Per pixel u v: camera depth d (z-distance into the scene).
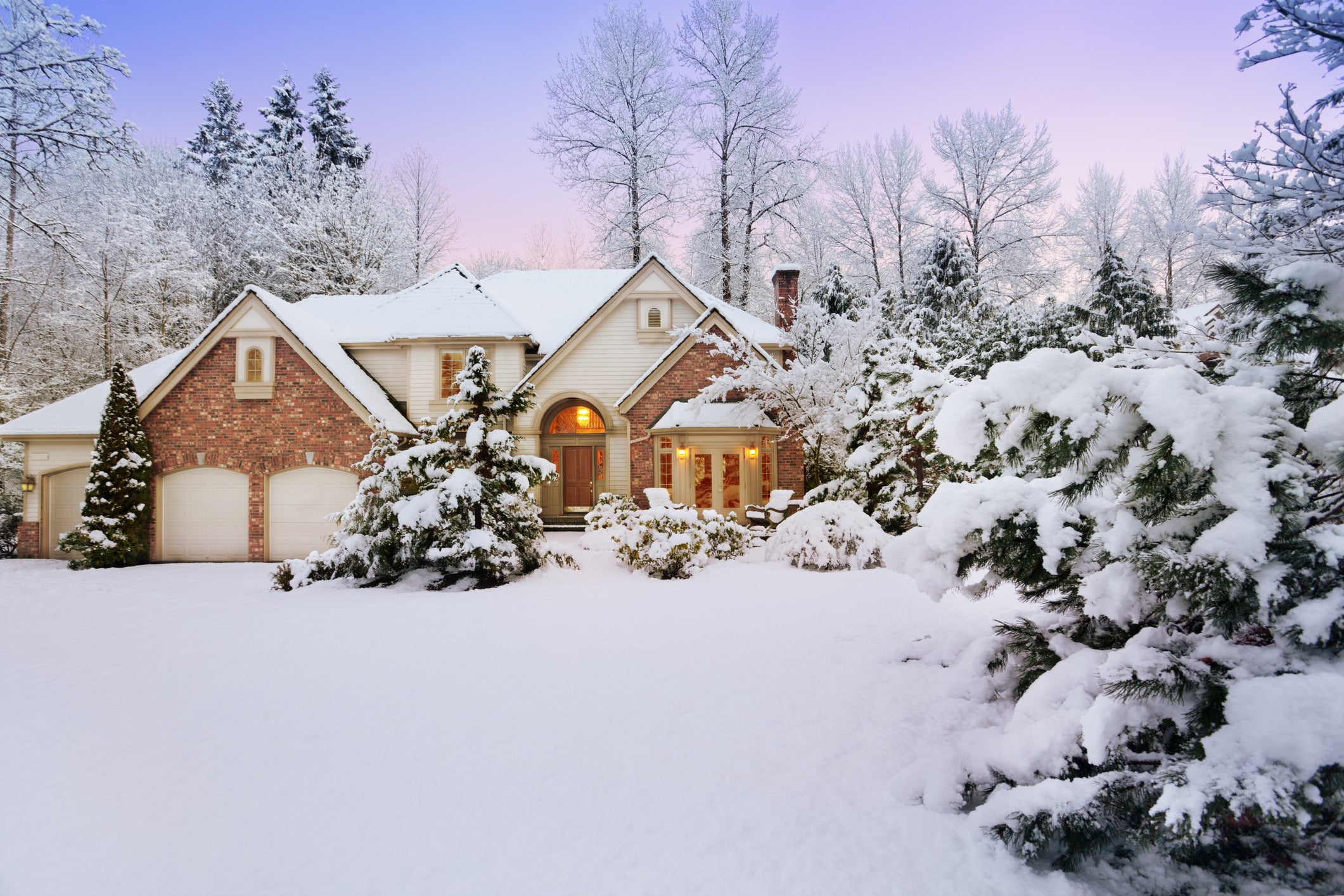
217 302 32.62
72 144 17.58
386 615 8.52
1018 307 25.73
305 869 2.90
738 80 30.39
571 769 3.84
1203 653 2.70
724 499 18.23
